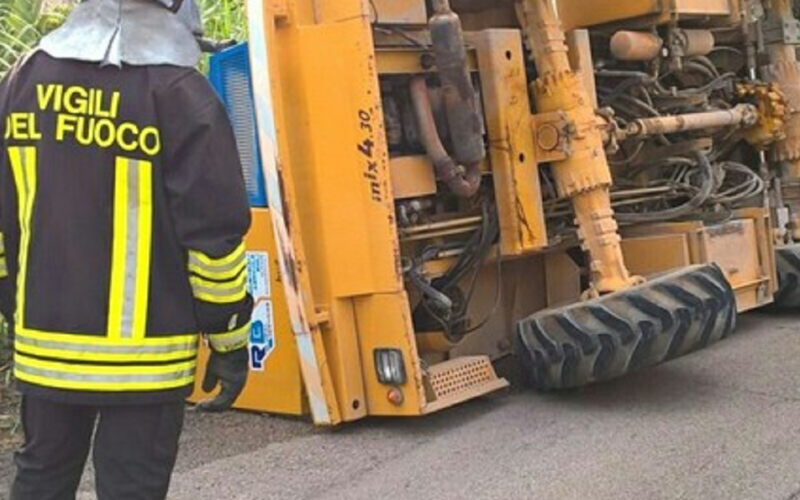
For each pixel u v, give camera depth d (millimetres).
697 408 5699
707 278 5707
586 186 5867
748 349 6820
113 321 3178
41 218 3230
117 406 3199
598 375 5531
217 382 3459
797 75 7781
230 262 3203
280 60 5355
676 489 4633
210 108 3223
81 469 3484
